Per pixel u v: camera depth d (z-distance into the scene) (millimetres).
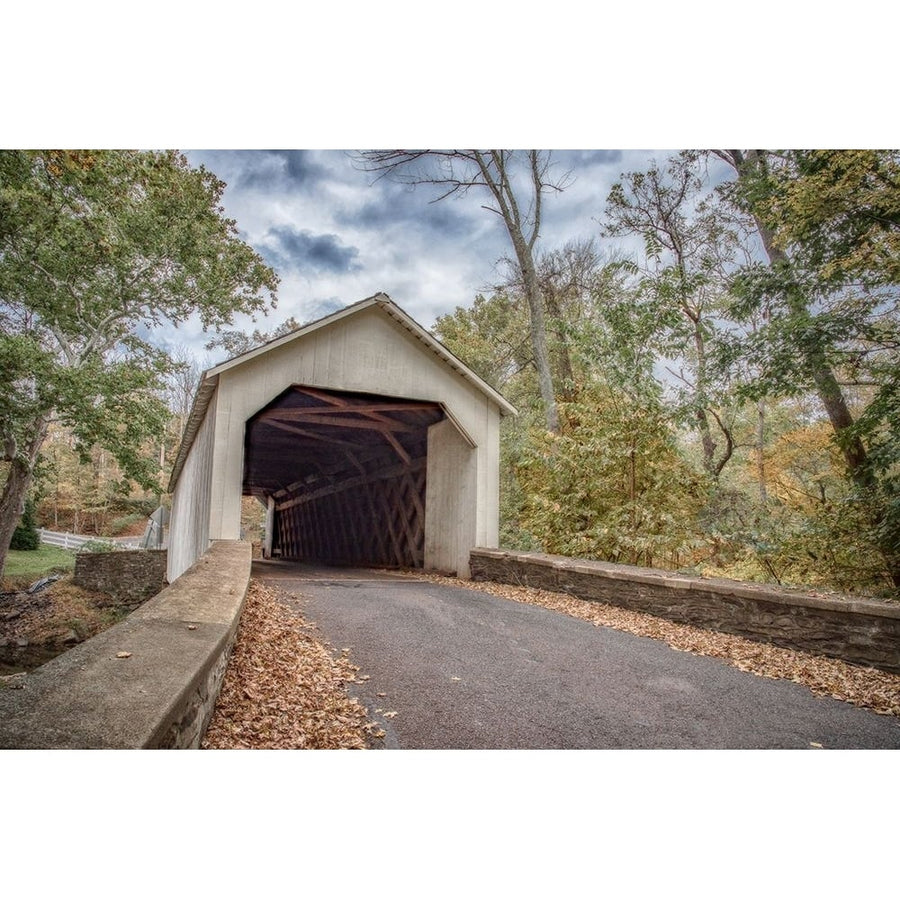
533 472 11195
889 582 8391
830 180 7961
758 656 4891
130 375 15469
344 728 3203
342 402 10164
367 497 15266
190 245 17203
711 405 10242
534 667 4488
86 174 11445
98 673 2201
